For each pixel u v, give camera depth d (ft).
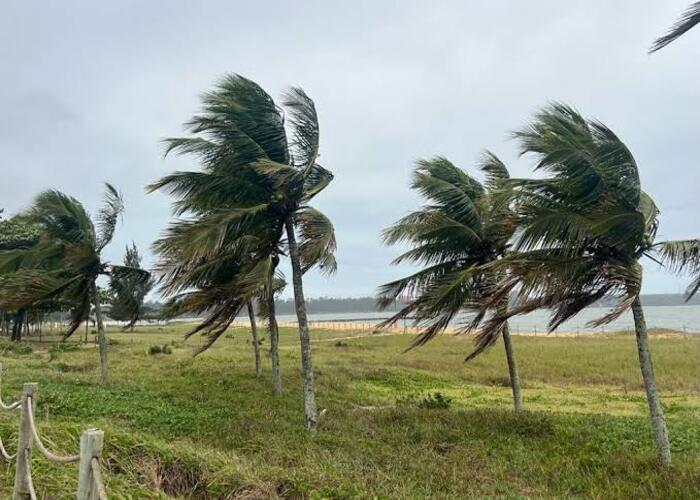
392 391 66.39
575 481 29.25
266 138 41.78
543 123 33.01
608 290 33.73
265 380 63.16
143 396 45.80
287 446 32.63
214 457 26.00
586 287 33.99
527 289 32.76
